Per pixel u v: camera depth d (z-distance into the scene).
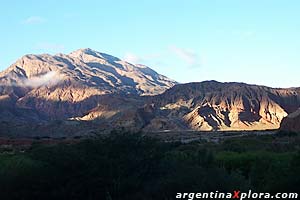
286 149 36.06
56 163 17.08
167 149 18.89
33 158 18.38
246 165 20.83
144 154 17.48
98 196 16.67
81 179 16.75
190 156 19.94
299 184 15.90
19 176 16.91
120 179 16.75
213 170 16.19
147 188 16.41
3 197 16.47
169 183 15.74
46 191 16.73
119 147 17.67
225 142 54.34
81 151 17.58
